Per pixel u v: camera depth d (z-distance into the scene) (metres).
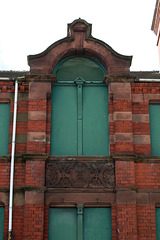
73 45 11.50
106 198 10.09
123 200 9.95
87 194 10.10
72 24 11.58
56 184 10.09
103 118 11.12
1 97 11.15
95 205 10.16
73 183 10.12
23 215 9.85
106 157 10.35
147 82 11.36
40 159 10.16
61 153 10.69
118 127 10.66
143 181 10.28
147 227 9.89
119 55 11.42
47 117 10.87
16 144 10.57
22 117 10.88
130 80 11.22
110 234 9.95
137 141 10.73
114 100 10.95
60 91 11.36
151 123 11.12
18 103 11.02
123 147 10.47
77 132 10.92
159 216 10.13
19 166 10.29
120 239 9.62
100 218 10.07
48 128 10.76
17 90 11.09
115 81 11.16
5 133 10.88
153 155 10.77
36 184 9.98
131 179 10.12
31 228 9.62
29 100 10.84
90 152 10.74
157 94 11.27
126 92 11.05
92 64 11.84
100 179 10.19
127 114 10.80
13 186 10.09
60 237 9.89
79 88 11.35
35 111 10.73
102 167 10.30
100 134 10.95
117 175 10.15
